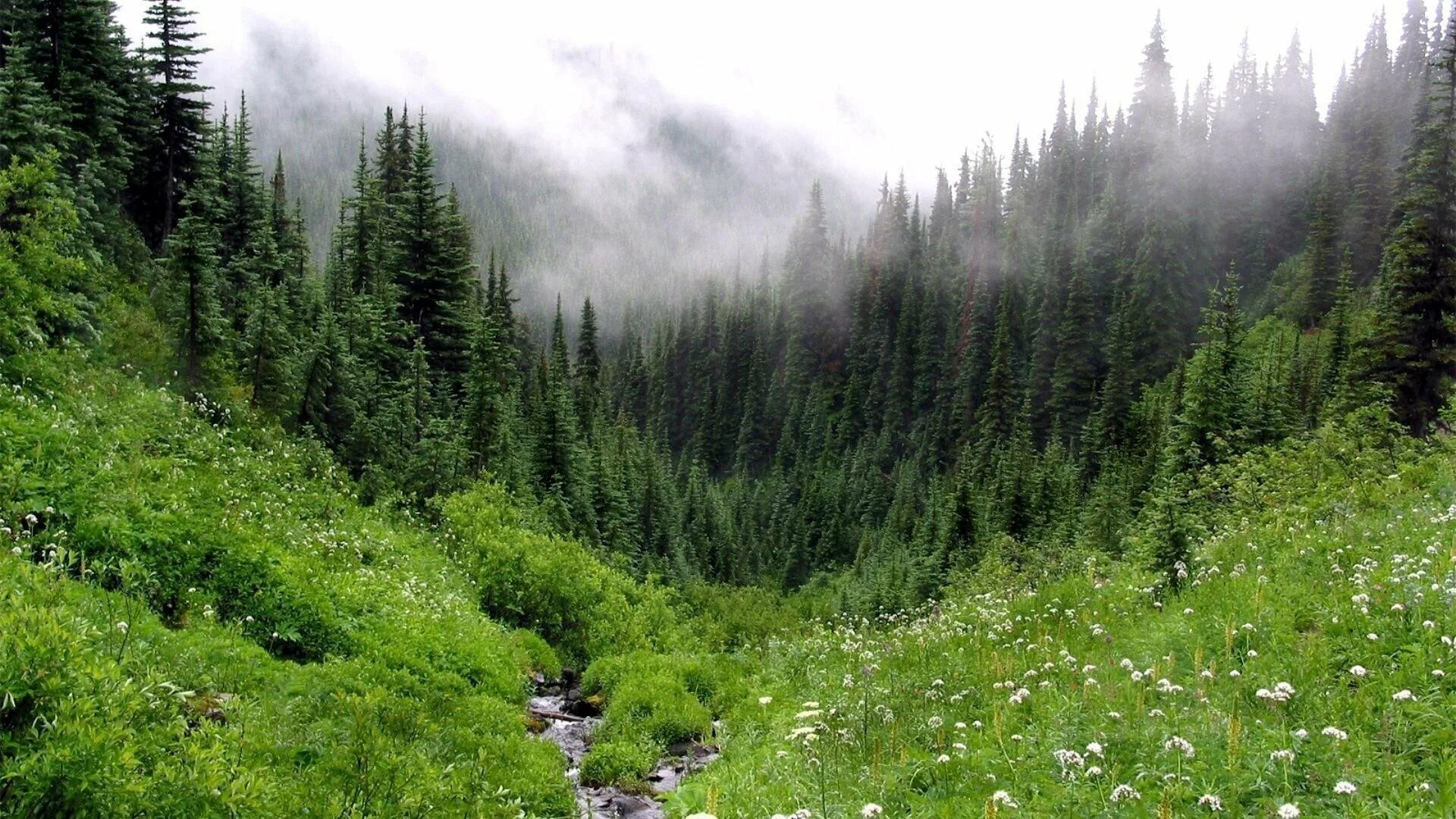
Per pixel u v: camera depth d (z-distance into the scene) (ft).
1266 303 286.25
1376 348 102.22
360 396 97.91
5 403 41.60
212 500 44.83
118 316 70.44
